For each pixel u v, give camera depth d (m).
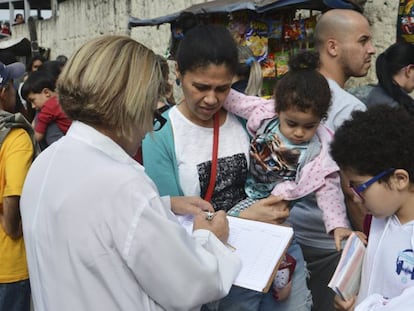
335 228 2.34
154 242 1.54
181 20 3.75
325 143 2.40
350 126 1.83
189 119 2.41
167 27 9.47
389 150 1.73
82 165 1.63
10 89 3.23
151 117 1.74
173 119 2.41
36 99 5.10
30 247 1.71
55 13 15.46
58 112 4.81
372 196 1.80
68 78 1.67
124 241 1.54
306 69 2.40
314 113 2.29
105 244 1.54
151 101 1.70
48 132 4.87
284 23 5.43
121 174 1.59
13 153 2.82
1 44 16.66
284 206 2.39
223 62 2.21
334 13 3.49
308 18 5.30
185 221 2.21
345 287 1.92
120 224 1.54
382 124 1.77
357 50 3.42
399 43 3.73
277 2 4.90
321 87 2.28
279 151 2.38
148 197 1.58
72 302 1.57
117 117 1.67
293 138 2.35
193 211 2.18
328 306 3.13
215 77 2.22
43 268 1.64
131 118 1.68
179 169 2.38
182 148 2.38
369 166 1.76
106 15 11.75
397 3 5.25
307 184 2.35
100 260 1.54
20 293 2.95
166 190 2.39
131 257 1.54
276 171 2.39
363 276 1.95
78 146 1.68
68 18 13.72
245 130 2.55
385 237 1.87
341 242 2.31
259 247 2.12
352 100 3.11
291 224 3.16
